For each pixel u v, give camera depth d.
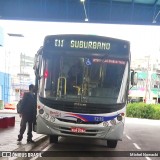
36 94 12.32
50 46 11.93
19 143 12.08
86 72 11.63
